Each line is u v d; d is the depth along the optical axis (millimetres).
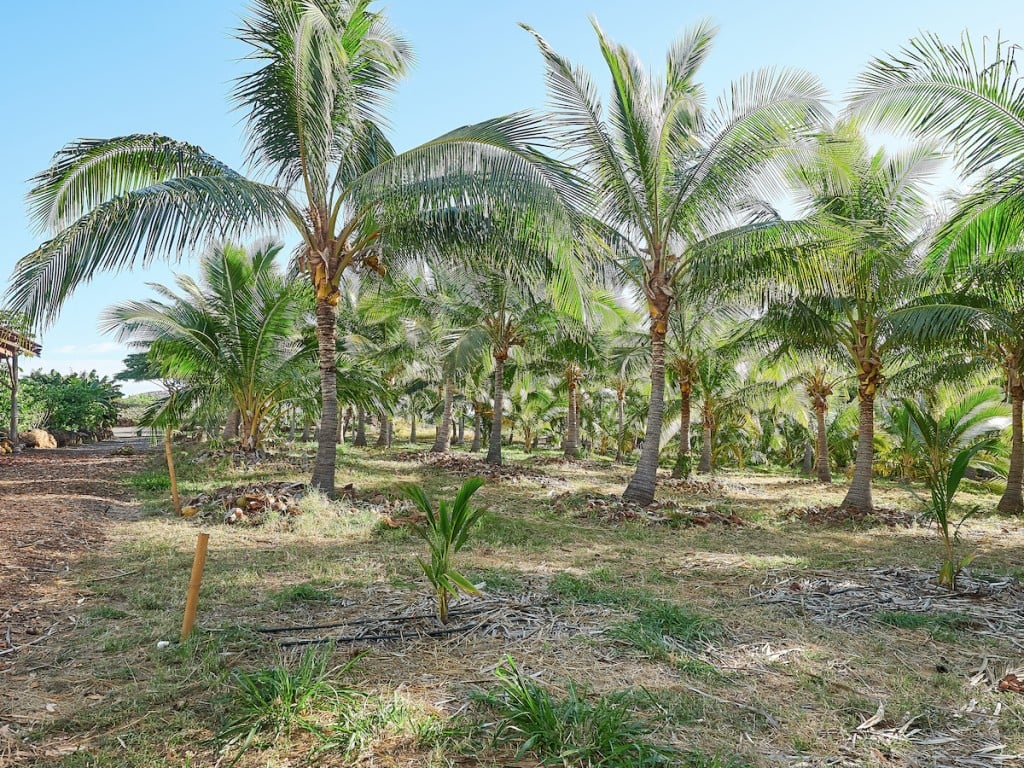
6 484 11180
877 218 11062
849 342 12266
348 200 9789
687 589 5504
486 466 17375
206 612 4402
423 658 3607
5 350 19031
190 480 12117
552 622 4254
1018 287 10289
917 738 2848
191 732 2711
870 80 7609
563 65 10109
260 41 9148
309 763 2520
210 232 7465
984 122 7156
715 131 10031
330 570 5652
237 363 14398
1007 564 7246
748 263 10055
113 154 8055
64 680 3236
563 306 9539
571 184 7668
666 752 2590
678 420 21531
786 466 30219
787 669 3607
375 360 20797
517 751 2615
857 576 5934
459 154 8000
